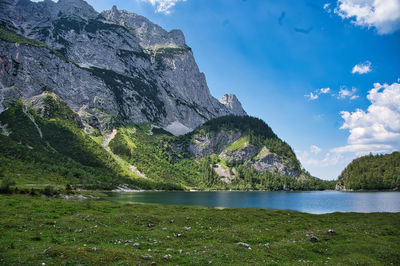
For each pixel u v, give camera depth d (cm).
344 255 2820
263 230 4134
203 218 4900
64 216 4303
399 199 17788
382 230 4438
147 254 2347
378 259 2673
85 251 2264
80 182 17325
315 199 17788
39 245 2516
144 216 4612
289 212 6969
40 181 14288
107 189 18525
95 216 4344
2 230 3031
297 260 2545
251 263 2266
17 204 4888
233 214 5706
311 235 3653
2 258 2050
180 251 2572
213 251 2541
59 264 1962
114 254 2238
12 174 14112
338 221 5788
